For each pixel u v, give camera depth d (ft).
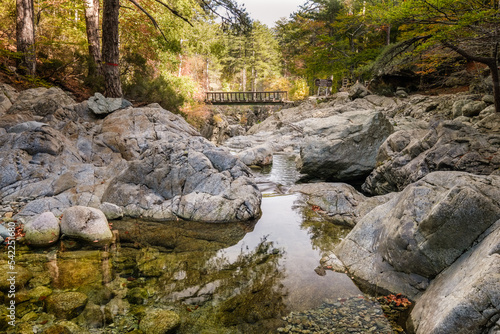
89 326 9.28
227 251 14.74
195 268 13.08
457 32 23.26
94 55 43.14
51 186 19.49
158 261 13.61
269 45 166.20
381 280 11.75
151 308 10.27
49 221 15.34
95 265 13.03
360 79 93.45
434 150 20.36
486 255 8.48
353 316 9.94
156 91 45.93
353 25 75.61
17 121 24.14
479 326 7.30
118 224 17.75
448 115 50.26
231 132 95.76
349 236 14.48
